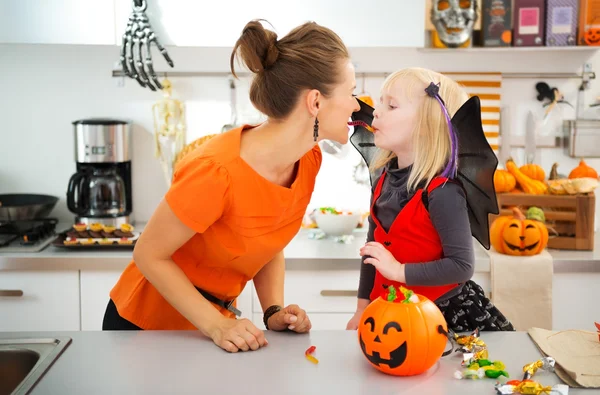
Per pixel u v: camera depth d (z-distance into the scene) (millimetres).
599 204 3006
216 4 2631
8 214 2752
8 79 2986
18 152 3035
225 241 1561
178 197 1452
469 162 1734
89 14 2625
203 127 3029
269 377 1277
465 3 2754
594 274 2545
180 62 2986
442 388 1234
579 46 2777
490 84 2973
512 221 2539
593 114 2906
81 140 2803
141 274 1735
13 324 2578
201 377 1276
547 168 3031
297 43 1449
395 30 2656
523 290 2498
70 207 2822
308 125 1472
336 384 1249
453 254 1666
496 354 1388
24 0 2613
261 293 1785
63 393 1211
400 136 1759
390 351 1259
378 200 1838
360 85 3006
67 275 2557
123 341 1455
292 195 1538
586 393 1210
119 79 2994
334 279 2576
